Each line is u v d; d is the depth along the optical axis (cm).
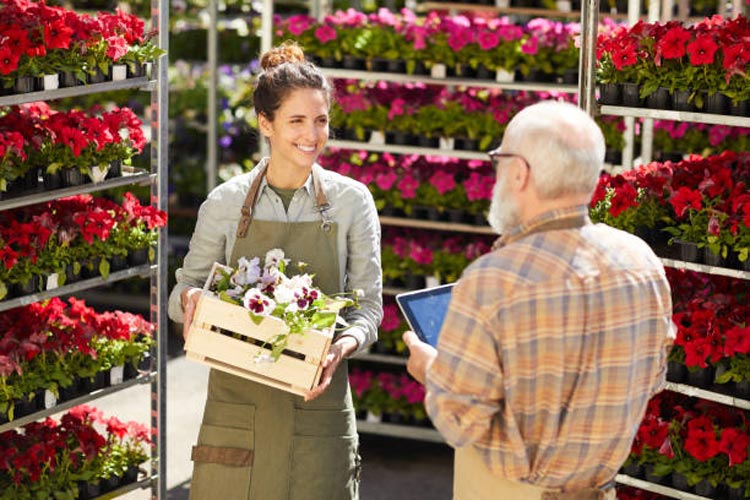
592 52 408
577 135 254
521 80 592
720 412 418
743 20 409
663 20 650
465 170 632
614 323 256
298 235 354
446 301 309
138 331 455
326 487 356
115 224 438
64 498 426
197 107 980
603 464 269
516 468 262
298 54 370
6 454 419
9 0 394
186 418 660
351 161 641
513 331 251
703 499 403
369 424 615
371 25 615
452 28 588
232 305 339
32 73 392
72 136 409
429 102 621
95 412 459
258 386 352
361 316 356
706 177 402
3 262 395
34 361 420
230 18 1011
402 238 617
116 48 415
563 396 258
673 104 408
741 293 427
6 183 394
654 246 415
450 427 253
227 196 357
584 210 262
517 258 254
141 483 461
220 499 354
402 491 572
